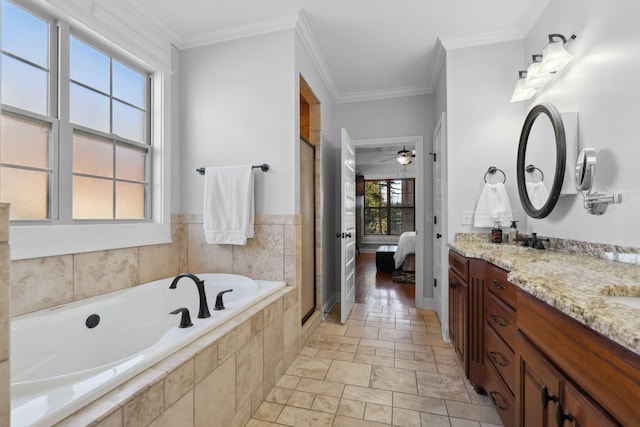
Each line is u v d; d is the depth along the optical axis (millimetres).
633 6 1266
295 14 2232
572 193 1670
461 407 1635
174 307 2115
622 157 1329
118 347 1766
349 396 1740
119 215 2137
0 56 1353
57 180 1718
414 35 2502
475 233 2438
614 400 576
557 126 1729
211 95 2494
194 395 1176
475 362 1717
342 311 2879
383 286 4340
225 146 2453
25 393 855
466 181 2473
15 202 1548
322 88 3145
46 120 1667
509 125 2396
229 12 2217
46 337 1442
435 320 2965
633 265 1251
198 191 2512
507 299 1343
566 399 750
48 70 1699
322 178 3088
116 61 2131
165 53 2412
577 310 679
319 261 2973
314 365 2100
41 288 1574
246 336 1554
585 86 1602
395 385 1847
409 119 3529
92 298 1795
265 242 2348
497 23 2320
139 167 2309
